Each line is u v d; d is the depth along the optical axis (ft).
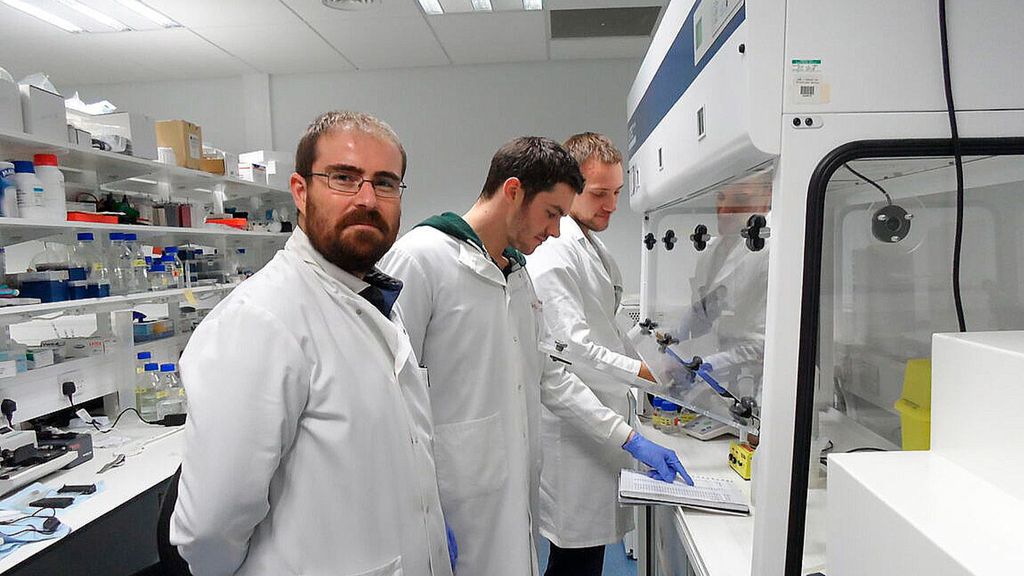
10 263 7.73
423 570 3.43
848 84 2.60
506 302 4.63
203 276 9.70
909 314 3.44
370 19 11.33
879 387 3.57
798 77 2.60
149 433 7.15
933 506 1.77
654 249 6.48
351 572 3.06
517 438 4.60
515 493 4.54
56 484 5.66
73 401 6.93
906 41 2.58
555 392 5.32
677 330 5.53
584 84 14.34
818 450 3.14
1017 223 3.21
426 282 4.26
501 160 4.46
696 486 4.41
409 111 14.66
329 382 3.03
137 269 7.94
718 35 3.05
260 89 14.67
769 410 2.81
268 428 2.78
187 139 8.70
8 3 10.19
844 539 2.11
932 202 3.27
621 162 5.98
